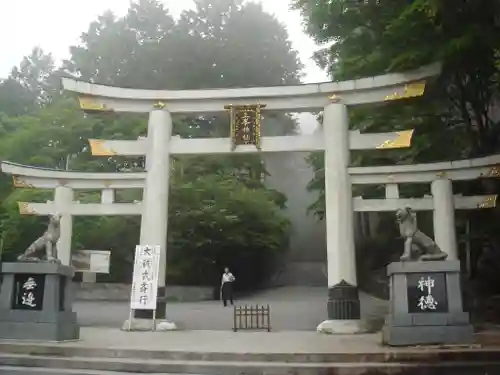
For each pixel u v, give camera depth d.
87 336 14.20
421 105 19.75
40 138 34.03
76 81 17.31
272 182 48.34
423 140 20.34
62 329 13.05
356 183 17.19
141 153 17.53
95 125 33.66
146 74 39.75
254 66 42.59
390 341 12.09
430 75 16.36
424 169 17.78
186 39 39.84
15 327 12.97
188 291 28.34
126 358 11.26
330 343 12.70
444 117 21.39
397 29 17.62
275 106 17.31
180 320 19.00
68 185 17.98
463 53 16.91
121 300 27.48
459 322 12.04
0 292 13.43
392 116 20.52
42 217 27.20
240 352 11.08
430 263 12.42
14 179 18.00
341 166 16.62
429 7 16.00
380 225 33.00
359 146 16.84
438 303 12.22
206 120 38.25
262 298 28.97
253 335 14.74
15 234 27.25
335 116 16.91
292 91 17.16
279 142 17.08
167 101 17.69
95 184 17.78
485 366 10.34
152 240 16.72
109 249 29.12
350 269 15.96
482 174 17.58
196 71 39.62
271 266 37.66
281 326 17.36
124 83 39.81
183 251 29.47
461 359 10.71
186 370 10.48
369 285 30.89
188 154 17.48
